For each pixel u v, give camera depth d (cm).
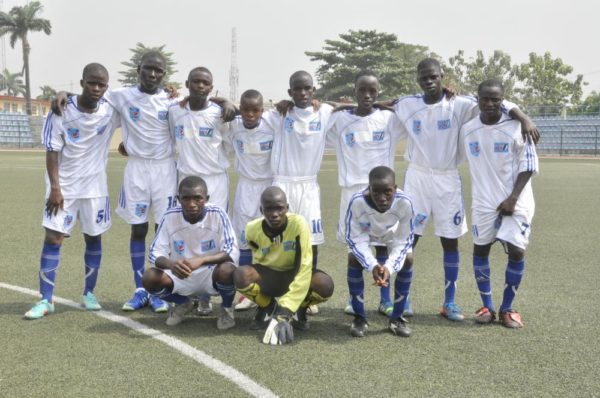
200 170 518
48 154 473
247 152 521
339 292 550
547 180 1803
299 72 498
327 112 520
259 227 436
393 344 402
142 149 510
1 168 2130
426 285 567
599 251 720
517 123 447
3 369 347
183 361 363
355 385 328
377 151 505
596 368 355
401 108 501
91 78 462
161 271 440
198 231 456
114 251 712
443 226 482
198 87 493
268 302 444
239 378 336
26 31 4844
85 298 484
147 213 516
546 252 714
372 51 4894
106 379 334
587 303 499
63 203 476
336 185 1641
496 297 527
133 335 415
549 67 5078
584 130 3794
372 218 432
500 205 447
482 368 355
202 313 481
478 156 460
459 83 5616
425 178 487
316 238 523
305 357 373
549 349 388
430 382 333
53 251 473
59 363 357
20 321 443
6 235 809
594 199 1295
